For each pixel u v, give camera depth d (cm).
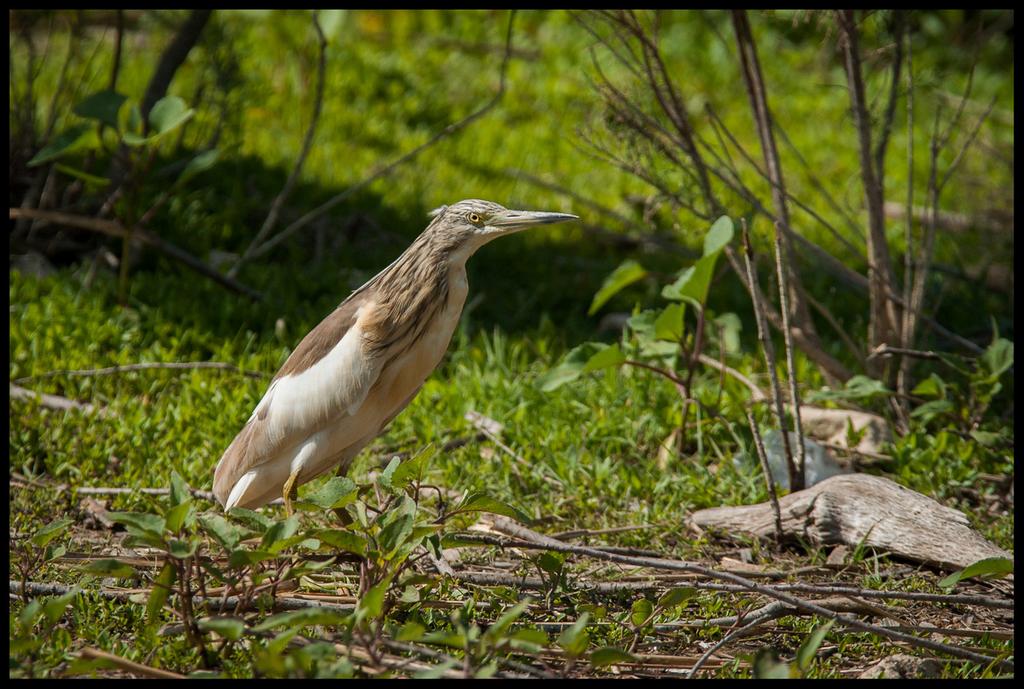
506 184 1755
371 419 809
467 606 694
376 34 2331
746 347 1281
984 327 1331
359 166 1772
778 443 995
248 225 1542
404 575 705
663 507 924
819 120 2095
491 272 1500
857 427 1048
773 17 1138
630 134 1080
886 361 1106
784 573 814
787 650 696
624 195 1748
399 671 611
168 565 609
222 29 1639
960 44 2311
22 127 1412
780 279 890
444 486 936
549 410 1073
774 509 863
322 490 645
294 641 631
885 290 1099
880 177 1110
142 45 2131
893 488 855
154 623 629
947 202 1811
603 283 1481
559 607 728
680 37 2350
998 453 1008
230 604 674
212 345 1186
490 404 1079
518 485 954
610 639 684
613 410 1062
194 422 1016
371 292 805
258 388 1077
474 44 2306
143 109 1408
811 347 1102
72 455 941
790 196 1097
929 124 2045
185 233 1442
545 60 2256
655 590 765
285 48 2130
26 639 592
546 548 732
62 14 1758
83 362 1104
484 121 2003
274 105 1964
